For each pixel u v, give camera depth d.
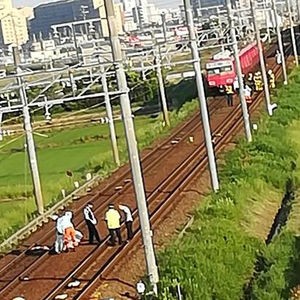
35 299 46.84
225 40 139.25
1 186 94.88
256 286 42.44
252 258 47.62
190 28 63.78
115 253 54.28
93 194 77.81
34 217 70.88
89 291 46.16
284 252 47.47
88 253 55.28
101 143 121.75
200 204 64.38
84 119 145.88
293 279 43.31
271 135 88.69
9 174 105.44
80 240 58.78
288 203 66.19
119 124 139.38
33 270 53.09
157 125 121.62
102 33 109.50
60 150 120.69
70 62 86.12
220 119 116.81
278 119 102.94
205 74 146.62
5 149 131.25
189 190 72.56
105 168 91.31
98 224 64.44
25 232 65.12
